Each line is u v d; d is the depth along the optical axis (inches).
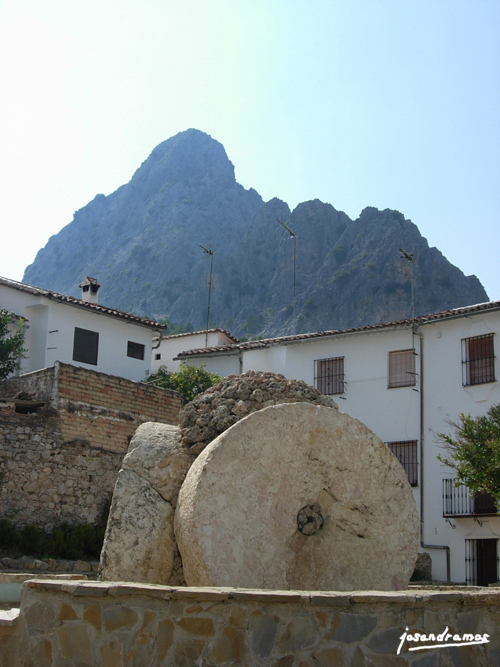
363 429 285.7
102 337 1283.2
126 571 266.4
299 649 180.1
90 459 792.3
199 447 291.4
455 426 916.0
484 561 949.8
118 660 183.3
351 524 274.8
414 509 286.0
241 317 7578.7
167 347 1558.8
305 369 1189.1
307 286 7367.1
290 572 259.9
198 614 184.1
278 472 268.4
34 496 737.0
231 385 311.0
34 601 192.5
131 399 849.5
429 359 1072.2
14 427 740.7
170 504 280.1
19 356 1095.6
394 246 6702.8
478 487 750.5
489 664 189.2
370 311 6318.9
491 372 1011.9
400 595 185.0
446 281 6382.9
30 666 187.9
